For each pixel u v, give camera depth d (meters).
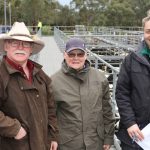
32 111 3.35
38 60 14.12
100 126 4.00
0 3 66.19
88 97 3.89
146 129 3.70
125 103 3.79
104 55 19.31
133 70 3.70
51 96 3.69
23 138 3.33
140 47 3.73
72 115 3.87
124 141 3.88
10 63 3.36
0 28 29.34
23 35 3.36
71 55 3.84
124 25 75.69
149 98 3.67
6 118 3.24
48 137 3.68
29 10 66.81
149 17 3.62
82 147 3.88
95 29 38.31
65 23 75.88
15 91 3.30
